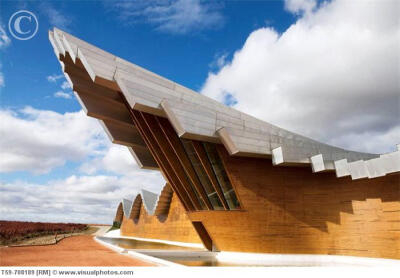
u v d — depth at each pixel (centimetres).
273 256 1705
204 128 1483
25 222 6341
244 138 1562
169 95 1473
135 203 5188
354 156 2011
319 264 1565
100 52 1351
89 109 1714
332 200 1705
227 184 1803
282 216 1750
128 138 2041
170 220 3822
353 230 1606
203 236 2061
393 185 1509
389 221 1495
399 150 1307
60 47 1473
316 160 1608
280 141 1698
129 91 1314
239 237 1808
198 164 1838
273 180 1786
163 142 1817
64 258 1345
